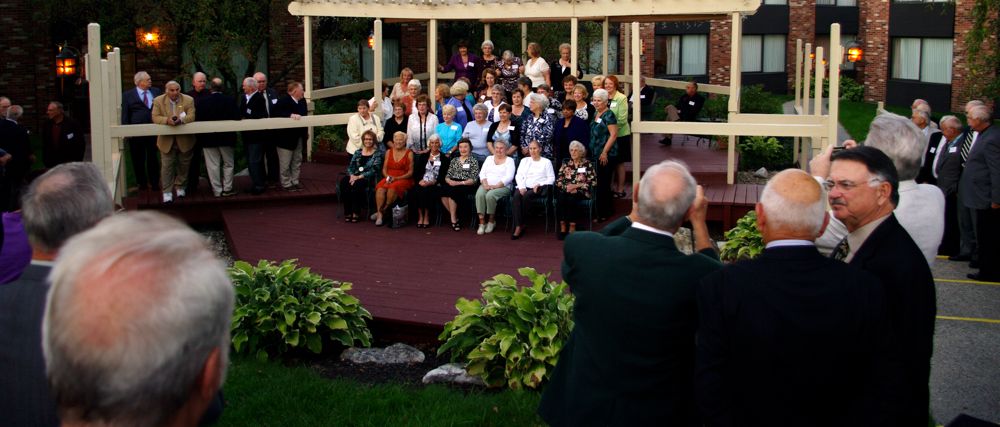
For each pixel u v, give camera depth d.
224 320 1.89
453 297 8.92
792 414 3.48
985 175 10.06
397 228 12.13
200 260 1.86
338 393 6.24
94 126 12.36
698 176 13.91
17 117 13.04
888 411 3.41
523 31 19.48
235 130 13.19
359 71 22.56
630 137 12.82
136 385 1.74
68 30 22.89
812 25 38.12
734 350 3.52
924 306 3.77
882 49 35.62
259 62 24.19
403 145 12.20
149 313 1.75
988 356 7.57
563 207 11.27
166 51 22.38
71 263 1.81
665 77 37.56
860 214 3.94
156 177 13.93
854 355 3.45
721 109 21.86
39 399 2.94
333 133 17.05
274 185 14.30
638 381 3.85
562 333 6.67
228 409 5.94
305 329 7.35
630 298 3.83
